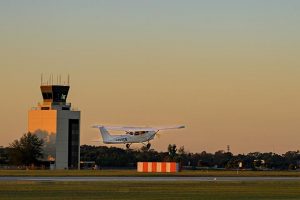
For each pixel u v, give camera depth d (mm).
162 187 185500
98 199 143375
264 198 151000
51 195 152375
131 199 144625
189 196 154750
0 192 159875
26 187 177500
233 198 150375
